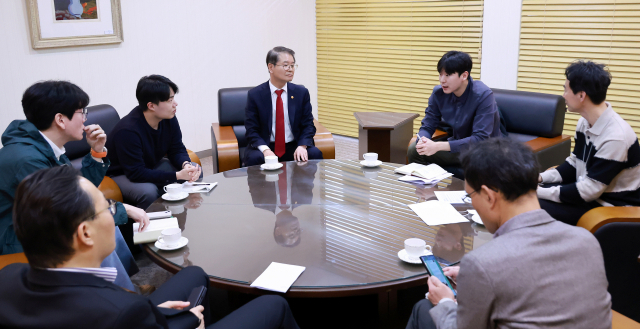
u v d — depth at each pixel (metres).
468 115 3.61
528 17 4.70
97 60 4.64
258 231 2.20
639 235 2.37
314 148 3.92
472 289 1.22
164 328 1.29
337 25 6.19
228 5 5.55
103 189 3.01
